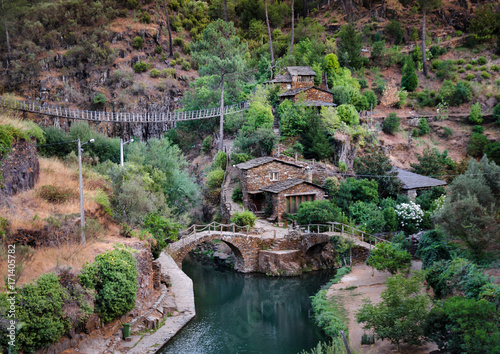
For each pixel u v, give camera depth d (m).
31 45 77.00
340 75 67.62
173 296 29.64
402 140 59.91
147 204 30.86
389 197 45.03
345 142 50.53
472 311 18.55
